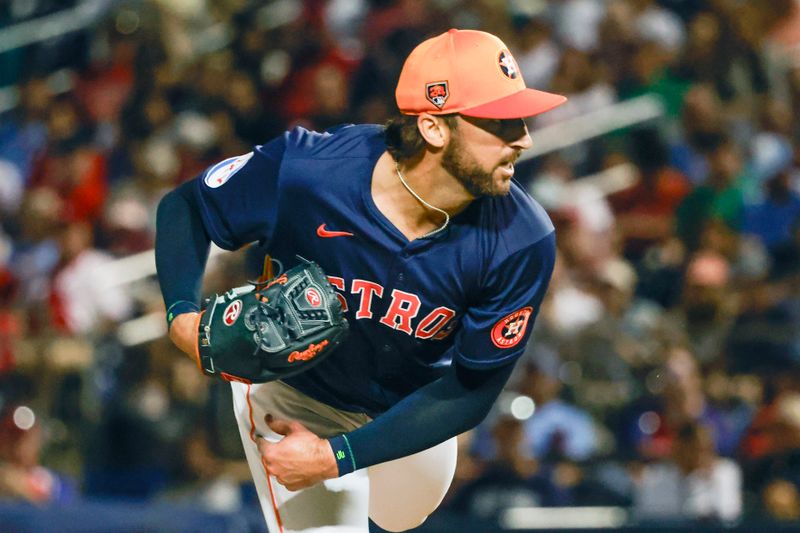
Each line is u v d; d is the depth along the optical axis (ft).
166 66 124.06
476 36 39.55
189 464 86.84
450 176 39.27
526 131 39.45
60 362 91.45
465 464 80.02
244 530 71.46
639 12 118.32
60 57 130.21
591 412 85.46
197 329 40.14
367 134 41.14
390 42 118.93
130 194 109.40
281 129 118.73
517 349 41.14
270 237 41.47
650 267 97.96
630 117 110.22
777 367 85.46
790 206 99.30
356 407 44.62
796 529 65.31
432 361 42.63
